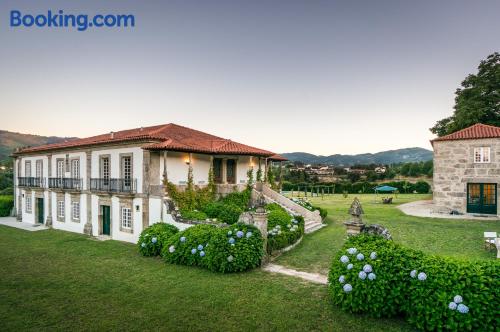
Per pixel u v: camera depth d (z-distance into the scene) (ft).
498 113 102.63
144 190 53.83
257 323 21.76
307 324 21.30
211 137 80.74
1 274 34.88
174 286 29.50
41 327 22.07
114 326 22.00
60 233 67.05
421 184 163.84
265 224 36.88
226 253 33.42
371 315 21.66
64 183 71.87
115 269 35.96
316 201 123.24
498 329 17.42
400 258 21.94
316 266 35.27
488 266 19.58
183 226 47.78
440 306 18.85
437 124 122.11
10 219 92.27
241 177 71.20
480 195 75.00
